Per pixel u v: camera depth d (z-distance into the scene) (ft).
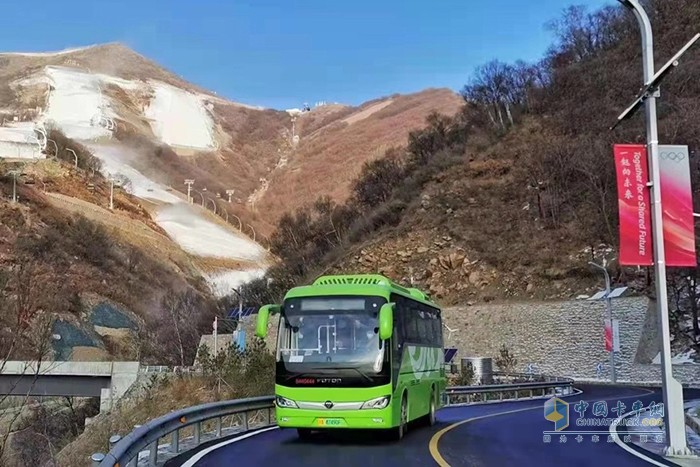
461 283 232.73
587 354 179.22
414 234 262.06
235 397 100.17
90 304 310.04
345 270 265.75
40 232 357.82
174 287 424.87
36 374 56.65
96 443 103.81
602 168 234.79
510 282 223.10
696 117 231.91
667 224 47.83
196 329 294.46
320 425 50.31
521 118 323.57
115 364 172.86
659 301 47.32
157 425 40.78
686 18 312.09
